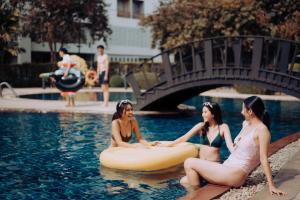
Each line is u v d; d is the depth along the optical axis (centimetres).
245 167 532
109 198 561
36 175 682
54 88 2975
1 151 869
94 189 603
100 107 1581
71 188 609
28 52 3791
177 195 566
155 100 1493
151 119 1402
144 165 698
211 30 2975
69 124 1236
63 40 3425
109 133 1086
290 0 2798
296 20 2603
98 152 860
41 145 931
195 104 2075
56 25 3288
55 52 3397
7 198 565
